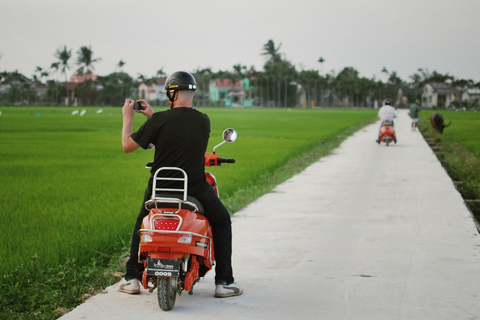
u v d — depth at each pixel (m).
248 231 7.42
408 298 4.82
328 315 4.43
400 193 10.51
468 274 5.49
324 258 6.10
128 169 14.85
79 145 23.38
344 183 11.89
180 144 4.47
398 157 17.36
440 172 13.65
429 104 131.25
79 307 4.59
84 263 6.10
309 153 19.44
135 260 4.84
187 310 4.52
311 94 147.50
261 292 4.99
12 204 9.37
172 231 4.12
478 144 22.97
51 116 57.59
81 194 10.46
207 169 14.49
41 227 7.55
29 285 5.24
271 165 15.53
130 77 131.25
